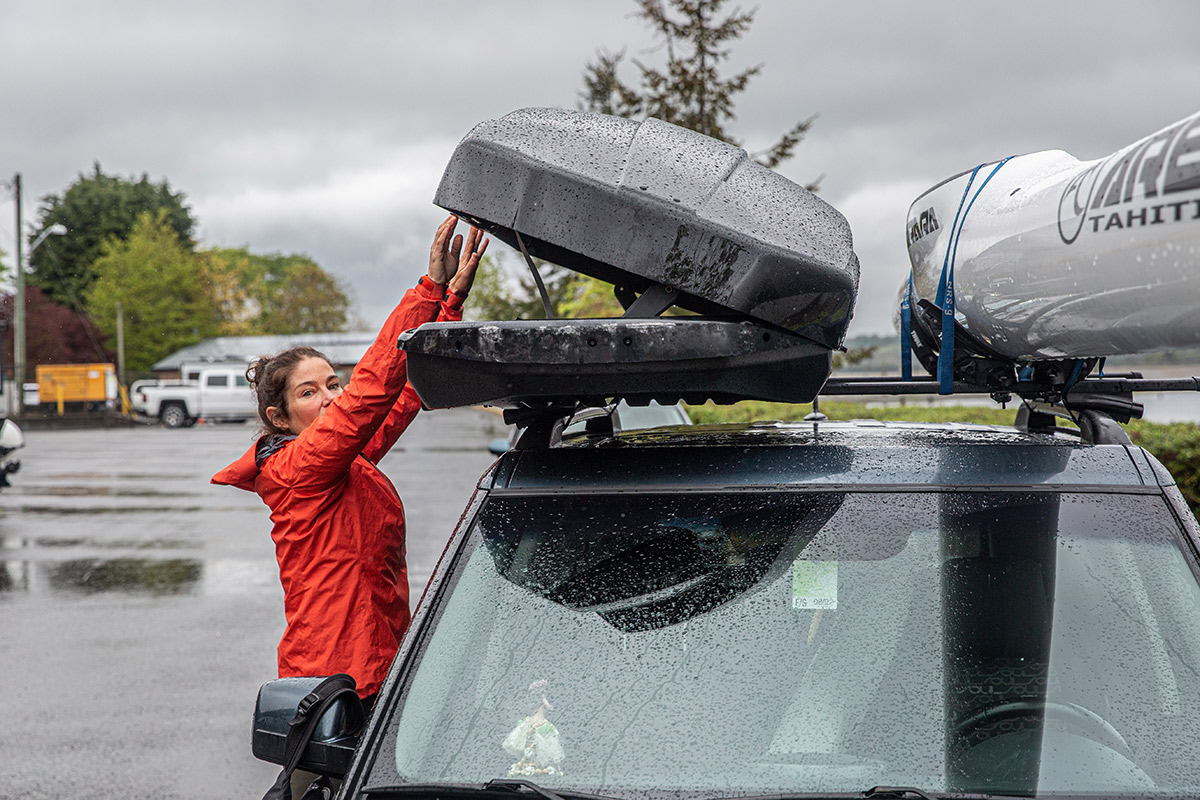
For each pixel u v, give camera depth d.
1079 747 1.95
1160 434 8.23
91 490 18.84
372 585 2.91
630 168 2.21
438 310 2.75
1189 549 2.14
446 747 2.03
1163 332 1.73
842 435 2.65
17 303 45.91
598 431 2.78
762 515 2.28
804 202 2.29
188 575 10.98
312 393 3.24
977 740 1.97
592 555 2.26
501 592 2.23
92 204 99.12
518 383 2.12
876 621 2.12
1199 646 2.03
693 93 19.16
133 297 86.56
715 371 2.09
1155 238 1.62
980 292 2.21
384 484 3.02
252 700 6.78
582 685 2.09
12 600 9.80
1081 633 2.08
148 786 5.40
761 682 2.07
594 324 2.06
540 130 2.32
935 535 2.21
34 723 6.34
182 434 36.84
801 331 2.08
